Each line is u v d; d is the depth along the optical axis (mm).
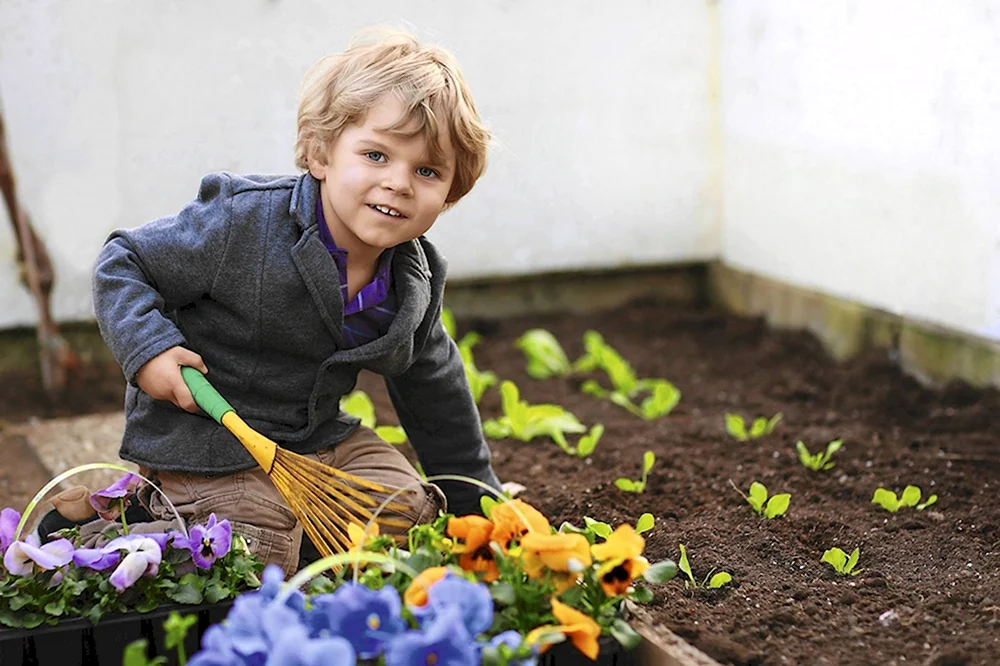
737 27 4902
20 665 2193
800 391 4195
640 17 4973
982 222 3750
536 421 3717
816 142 4500
